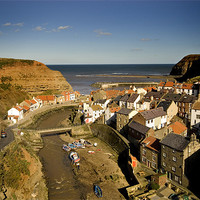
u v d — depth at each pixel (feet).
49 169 202.08
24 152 200.03
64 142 268.41
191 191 153.58
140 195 148.25
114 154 235.81
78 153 236.84
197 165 170.71
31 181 171.42
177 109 296.71
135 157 211.20
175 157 165.89
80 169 201.57
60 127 297.53
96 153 237.25
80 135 292.20
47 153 236.43
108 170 199.52
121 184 177.17
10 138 230.48
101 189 169.89
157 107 293.23
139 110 286.05
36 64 615.98
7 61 583.17
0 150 183.52
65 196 161.79
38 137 272.51
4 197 139.13
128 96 348.18
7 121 305.53
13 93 431.43
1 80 520.01
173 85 451.12
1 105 355.15
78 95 565.12
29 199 152.46
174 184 165.07
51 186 175.22
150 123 246.27
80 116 348.38
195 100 289.12
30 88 552.00
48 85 592.19
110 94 453.99
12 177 159.53
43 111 397.19
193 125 268.21
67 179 185.26
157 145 191.01
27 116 346.54
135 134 236.22
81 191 168.04
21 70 575.79
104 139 273.95
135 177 172.24
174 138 176.14
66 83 647.56
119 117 274.16
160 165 181.88
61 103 479.00
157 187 156.25
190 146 161.58
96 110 331.57
